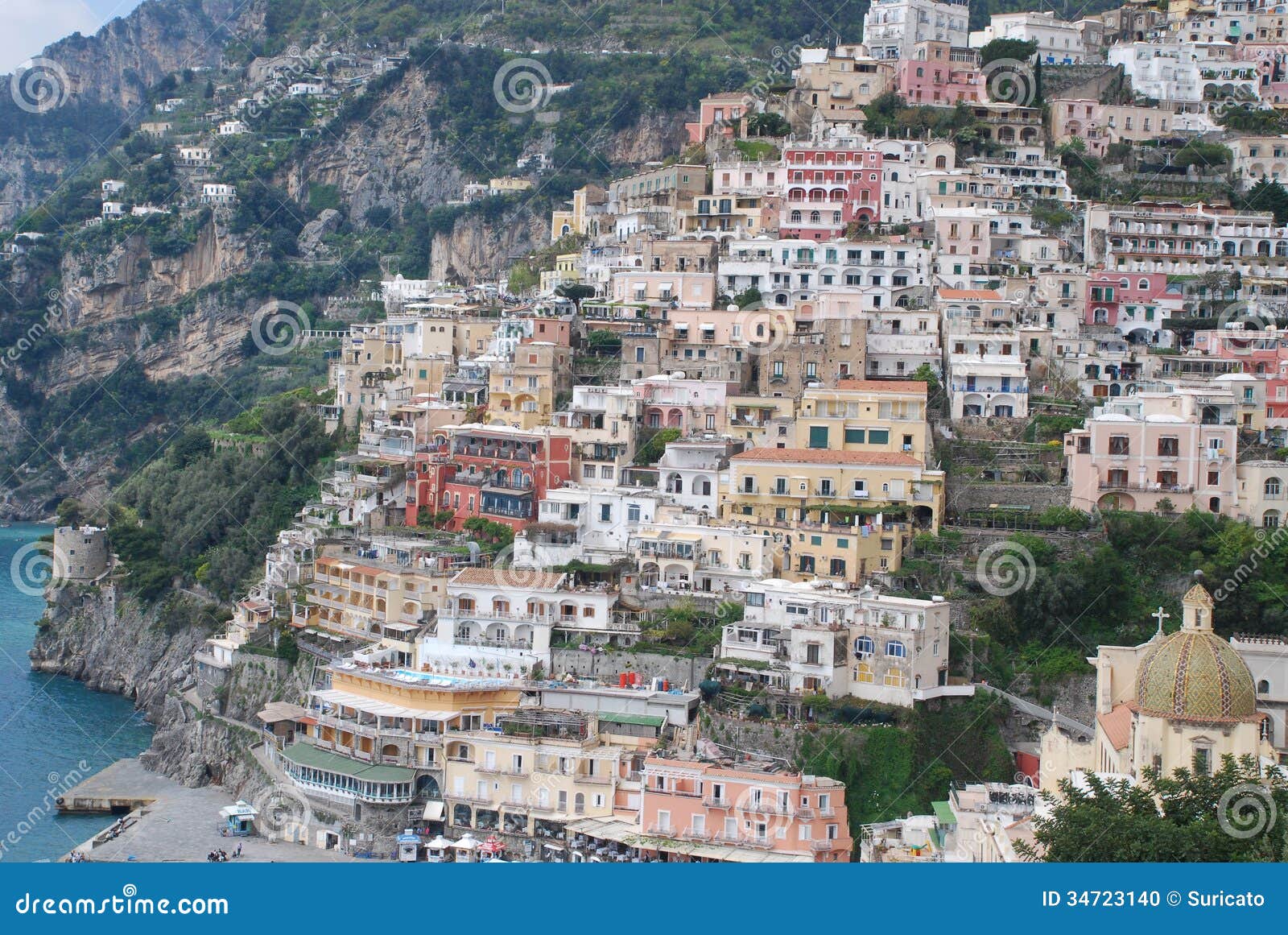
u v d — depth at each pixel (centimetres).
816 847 17250
